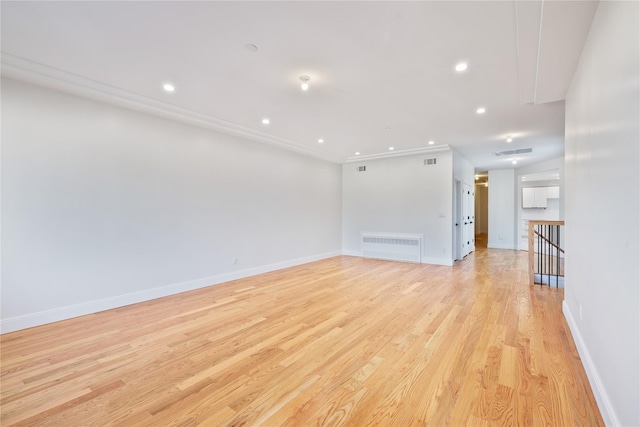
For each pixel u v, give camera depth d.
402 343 2.61
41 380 2.06
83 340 2.70
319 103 3.74
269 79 3.09
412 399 1.83
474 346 2.54
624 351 1.36
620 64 1.44
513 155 7.02
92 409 1.75
